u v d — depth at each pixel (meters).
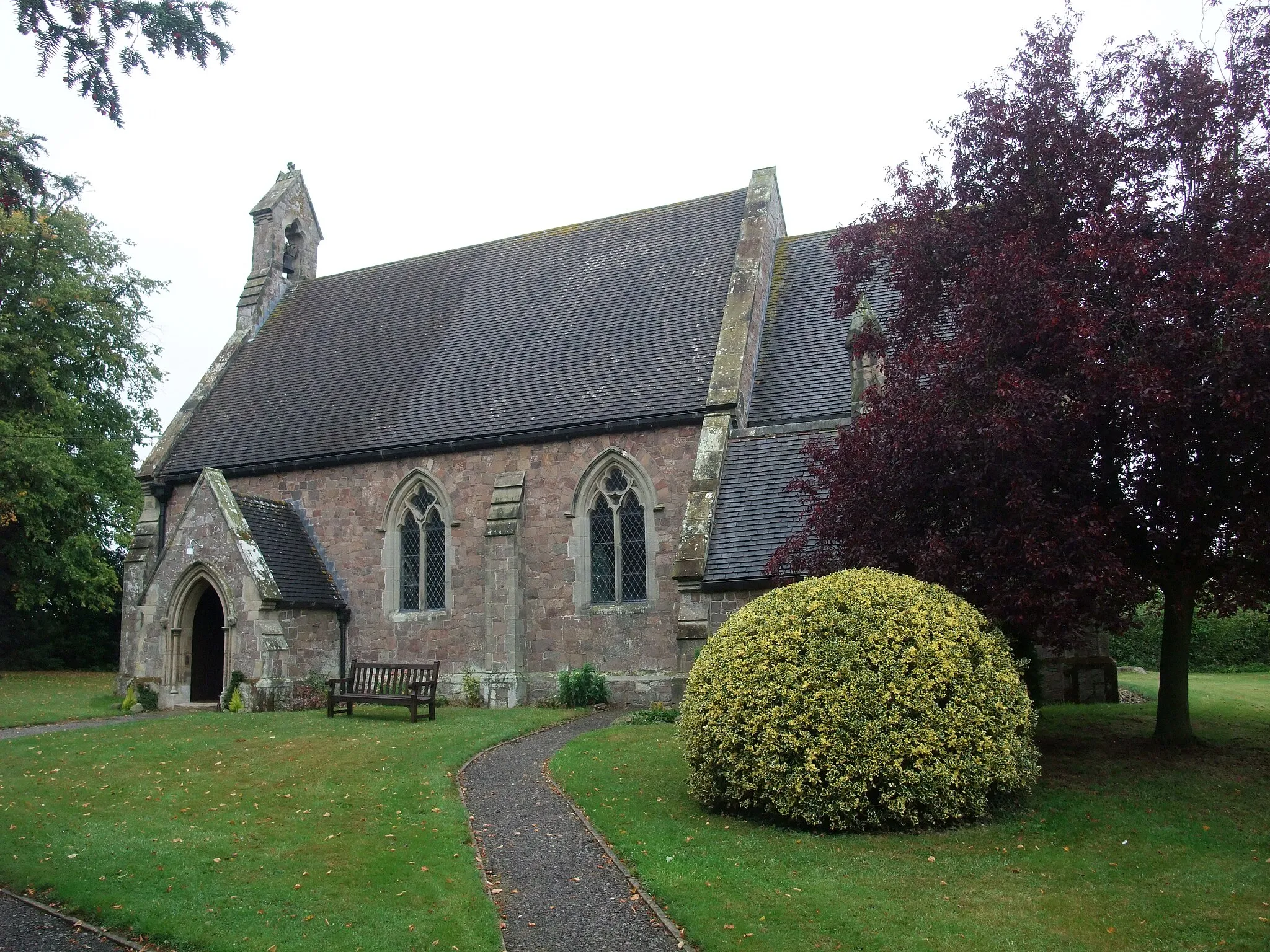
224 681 22.09
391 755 14.25
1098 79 13.01
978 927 7.43
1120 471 12.06
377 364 27.12
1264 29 12.21
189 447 27.19
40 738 17.16
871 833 9.98
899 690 10.13
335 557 24.48
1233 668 31.39
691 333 22.97
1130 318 11.38
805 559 13.95
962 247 13.31
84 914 8.05
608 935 7.41
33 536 31.56
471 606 22.73
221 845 9.80
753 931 7.31
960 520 12.16
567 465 22.06
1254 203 11.35
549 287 27.02
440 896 8.12
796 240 26.22
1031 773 10.69
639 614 21.02
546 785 12.45
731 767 10.52
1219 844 9.46
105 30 9.65
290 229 33.28
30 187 10.55
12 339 30.47
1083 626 12.13
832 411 20.64
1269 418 10.52
